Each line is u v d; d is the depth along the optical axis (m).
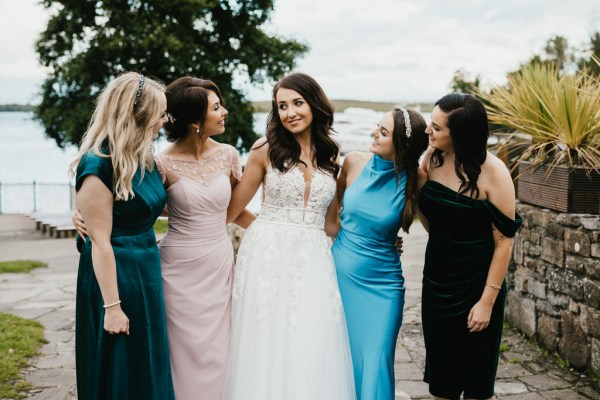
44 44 17.27
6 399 3.29
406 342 4.32
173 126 2.59
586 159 3.79
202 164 2.63
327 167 2.74
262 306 2.53
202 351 2.55
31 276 8.23
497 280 2.42
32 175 36.38
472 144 2.34
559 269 3.78
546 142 4.02
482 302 2.43
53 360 4.07
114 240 2.23
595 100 3.79
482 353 2.51
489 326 2.50
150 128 2.26
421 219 2.68
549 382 3.43
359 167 2.85
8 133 110.25
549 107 3.94
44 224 14.97
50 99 17.61
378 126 2.66
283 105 2.63
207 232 2.60
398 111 2.63
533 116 4.11
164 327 2.34
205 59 16.42
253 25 18.06
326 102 2.69
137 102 2.22
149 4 16.17
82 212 2.18
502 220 2.37
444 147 2.39
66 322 5.29
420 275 6.79
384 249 2.70
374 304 2.65
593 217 3.53
